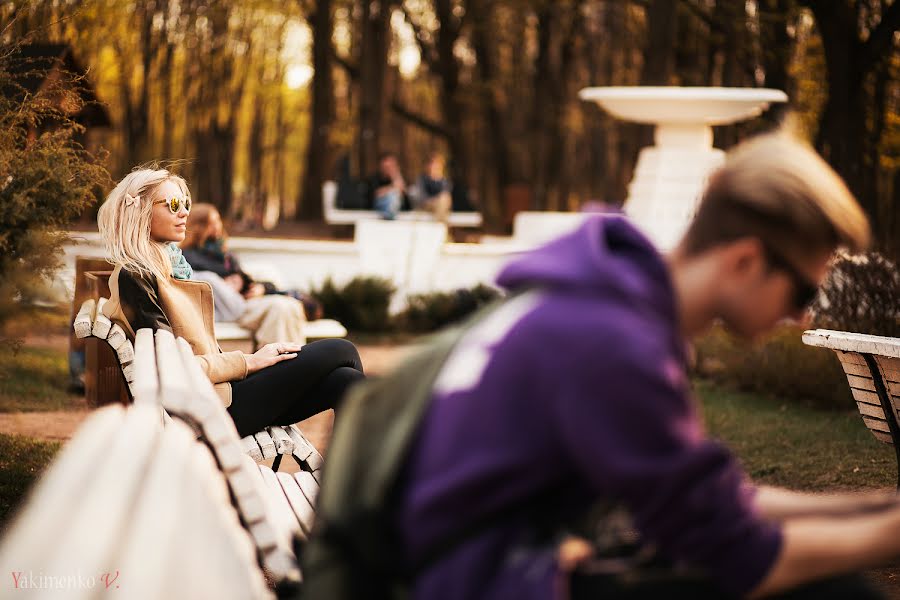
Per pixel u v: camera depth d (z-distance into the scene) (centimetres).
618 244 177
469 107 3272
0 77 542
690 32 2338
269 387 432
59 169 518
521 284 174
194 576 168
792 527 171
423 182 2125
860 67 1833
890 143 2012
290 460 659
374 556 168
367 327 1338
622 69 3022
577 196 3644
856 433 719
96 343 577
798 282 179
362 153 2697
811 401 838
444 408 166
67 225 539
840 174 1825
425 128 3222
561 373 158
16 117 533
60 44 788
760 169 177
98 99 599
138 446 200
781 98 1342
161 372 281
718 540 161
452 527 160
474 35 3136
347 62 3188
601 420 156
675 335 168
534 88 3112
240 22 3459
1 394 761
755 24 2130
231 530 208
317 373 437
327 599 171
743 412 797
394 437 168
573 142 3631
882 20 1806
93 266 675
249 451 412
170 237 453
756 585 165
